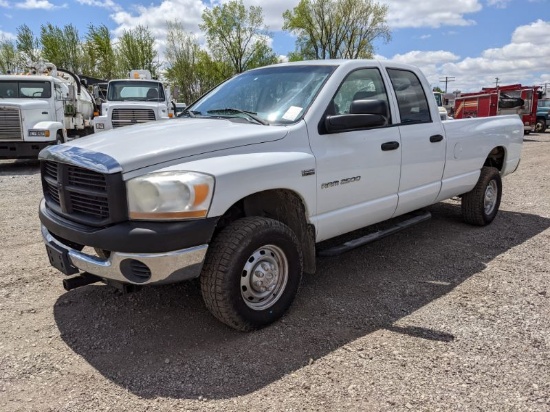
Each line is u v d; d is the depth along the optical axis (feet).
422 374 9.56
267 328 11.45
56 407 8.60
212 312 10.89
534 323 11.66
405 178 15.37
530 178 33.91
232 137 11.07
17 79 43.29
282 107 13.06
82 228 10.45
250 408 8.58
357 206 13.80
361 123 12.50
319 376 9.53
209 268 10.52
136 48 135.85
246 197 11.83
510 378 9.40
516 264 15.84
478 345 10.65
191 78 146.00
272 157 11.26
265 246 11.10
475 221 20.07
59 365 9.93
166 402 8.76
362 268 15.49
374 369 9.75
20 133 40.06
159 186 9.58
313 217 12.46
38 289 13.67
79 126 55.52
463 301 12.97
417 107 16.15
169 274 9.83
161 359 10.17
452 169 17.65
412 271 15.25
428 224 20.65
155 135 11.41
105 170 9.68
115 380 9.43
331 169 12.63
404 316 12.12
